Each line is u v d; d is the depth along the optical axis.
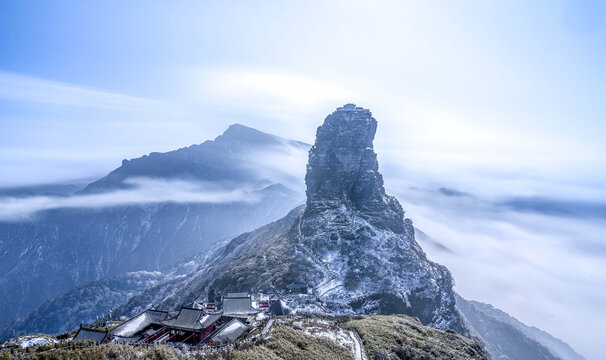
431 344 99.50
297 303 162.62
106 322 113.31
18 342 75.69
